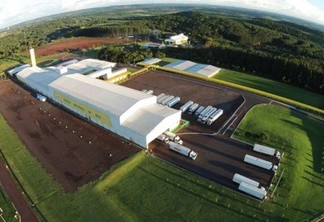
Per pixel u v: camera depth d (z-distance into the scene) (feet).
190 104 201.36
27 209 118.42
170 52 347.56
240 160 143.43
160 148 153.89
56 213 116.16
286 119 185.47
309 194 124.47
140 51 331.98
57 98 212.02
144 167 140.05
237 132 168.14
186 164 140.87
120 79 257.96
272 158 145.28
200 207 116.57
